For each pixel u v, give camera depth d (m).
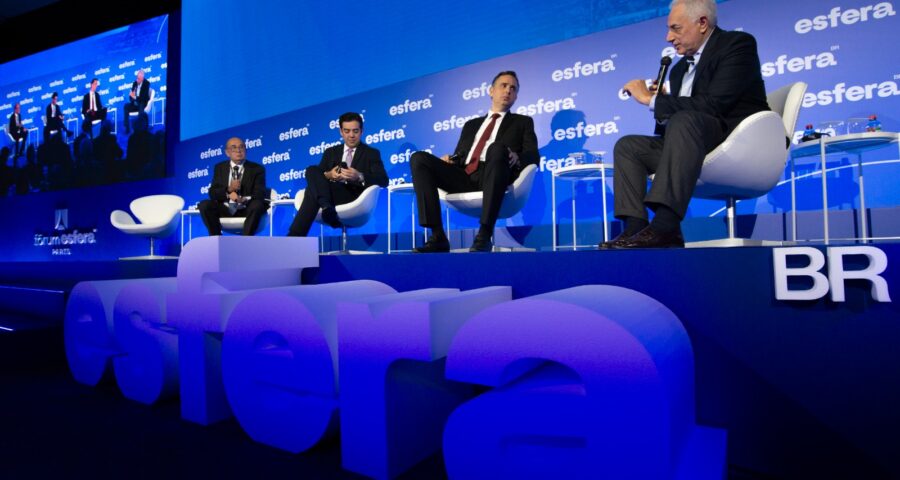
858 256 1.10
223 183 4.38
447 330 1.25
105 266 3.25
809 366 1.16
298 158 5.52
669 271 1.32
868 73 3.12
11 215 7.73
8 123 7.69
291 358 1.47
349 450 1.33
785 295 1.16
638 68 3.82
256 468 1.34
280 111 5.63
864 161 3.13
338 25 5.23
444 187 2.89
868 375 1.09
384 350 1.26
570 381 1.11
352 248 5.12
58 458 1.41
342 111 5.21
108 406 1.92
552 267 1.51
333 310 1.51
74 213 7.20
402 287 1.83
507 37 4.34
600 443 0.99
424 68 4.73
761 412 1.21
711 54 2.00
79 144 7.14
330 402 1.39
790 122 2.11
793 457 1.18
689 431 1.19
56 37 7.30
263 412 1.52
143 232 4.82
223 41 6.04
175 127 6.48
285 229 5.61
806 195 3.29
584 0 4.03
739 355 1.23
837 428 1.13
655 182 1.66
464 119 4.54
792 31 3.32
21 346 2.59
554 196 4.13
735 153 1.86
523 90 4.26
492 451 1.10
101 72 6.97
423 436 1.39
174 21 6.50
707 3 2.00
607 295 1.20
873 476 1.09
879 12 3.09
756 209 3.44
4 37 7.59
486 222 2.47
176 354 1.91
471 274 1.67
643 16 3.81
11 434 1.61
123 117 6.81
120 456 1.43
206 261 1.72
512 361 1.08
